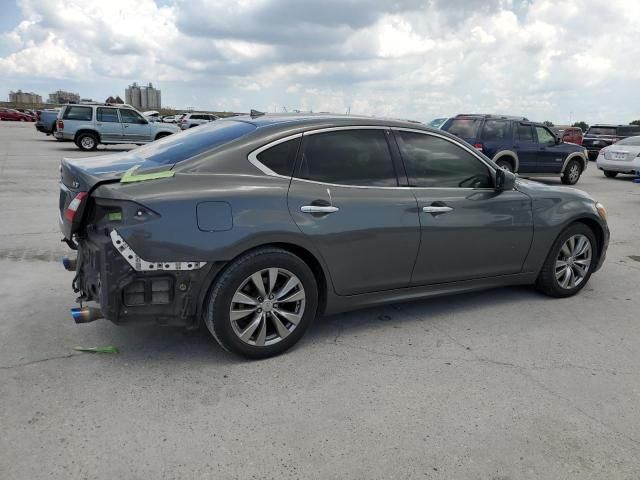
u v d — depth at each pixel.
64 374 3.30
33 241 6.40
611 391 3.37
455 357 3.76
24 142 24.88
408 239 4.01
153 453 2.59
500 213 4.49
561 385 3.42
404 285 4.13
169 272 3.20
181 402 3.04
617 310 4.86
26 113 65.12
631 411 3.14
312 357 3.68
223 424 2.85
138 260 3.11
